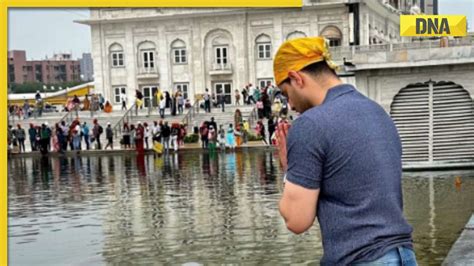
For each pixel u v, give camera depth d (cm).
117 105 5819
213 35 5550
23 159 3195
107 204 1373
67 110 4656
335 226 258
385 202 255
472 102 1727
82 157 3206
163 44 5659
